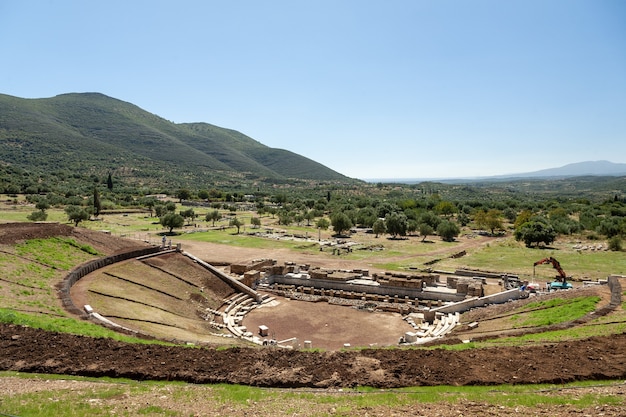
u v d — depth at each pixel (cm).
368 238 13162
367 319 5403
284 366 2428
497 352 2617
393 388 2195
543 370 2317
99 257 5619
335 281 6719
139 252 6122
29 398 1919
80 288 4472
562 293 4847
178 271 6097
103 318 3612
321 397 2059
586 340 2762
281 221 15575
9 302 3422
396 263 8994
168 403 1961
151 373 2286
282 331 4925
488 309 5178
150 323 4091
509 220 18975
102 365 2333
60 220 12319
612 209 17662
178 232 12144
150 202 17838
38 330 2736
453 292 6053
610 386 2116
